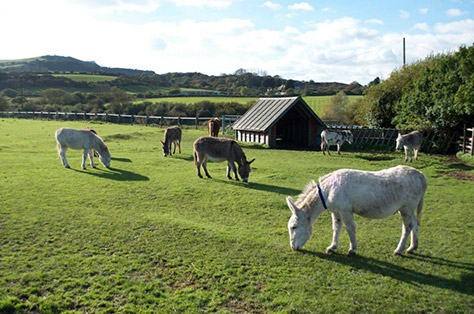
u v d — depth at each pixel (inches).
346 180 273.3
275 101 1159.0
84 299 212.8
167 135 800.9
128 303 210.7
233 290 227.6
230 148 557.9
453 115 903.1
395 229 352.5
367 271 258.2
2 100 2237.9
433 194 492.1
